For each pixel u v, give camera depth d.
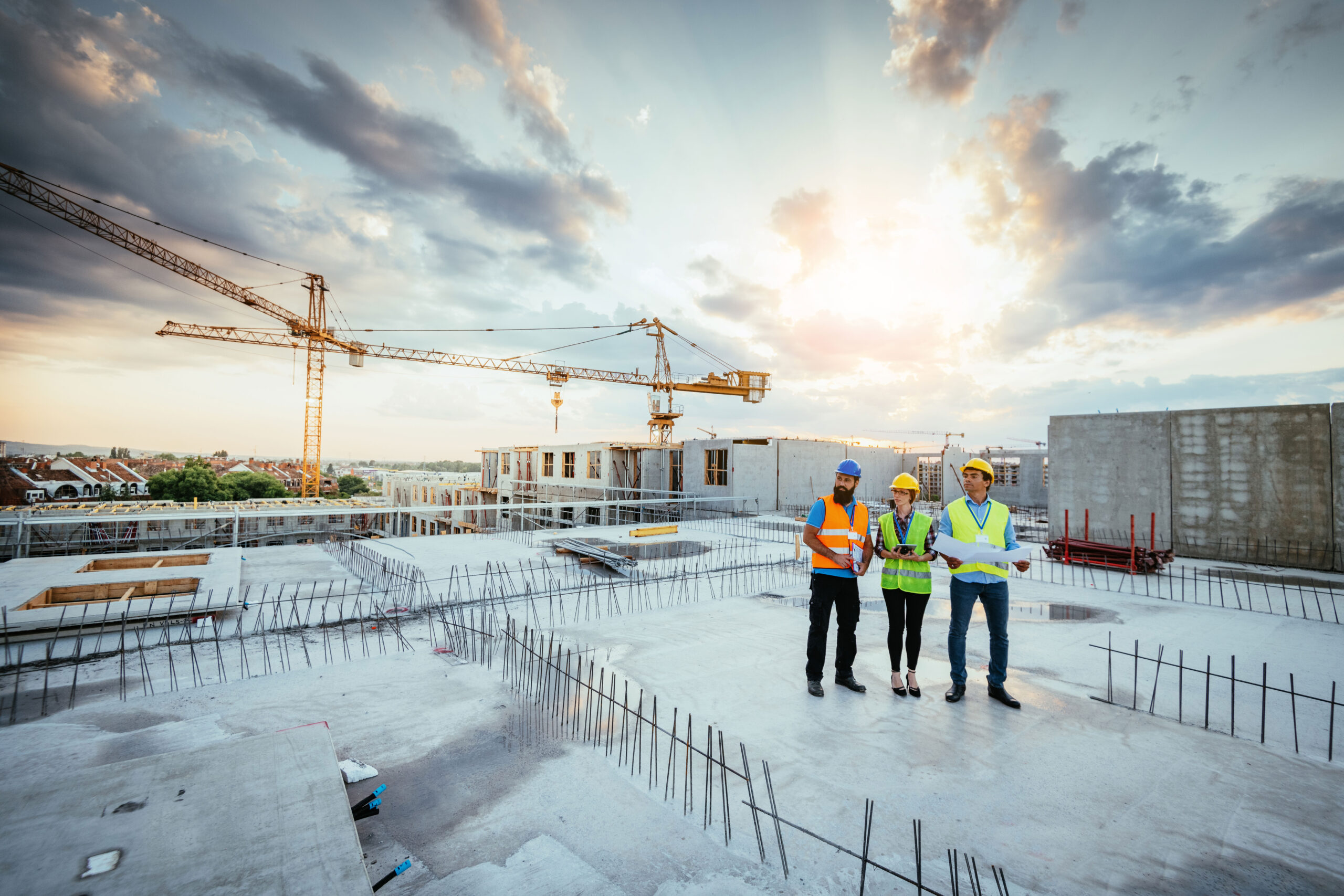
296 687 5.00
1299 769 3.61
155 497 51.34
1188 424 13.58
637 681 5.15
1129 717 4.40
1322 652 6.16
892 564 4.85
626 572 10.63
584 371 70.25
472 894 2.52
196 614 7.17
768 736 4.06
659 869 2.72
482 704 4.62
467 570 11.12
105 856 1.98
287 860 2.04
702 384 56.69
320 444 62.62
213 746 2.83
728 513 25.19
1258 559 12.59
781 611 7.95
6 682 5.12
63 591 7.58
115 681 5.16
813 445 30.28
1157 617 7.67
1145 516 14.15
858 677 5.31
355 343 63.50
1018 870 2.68
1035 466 31.70
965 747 3.89
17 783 2.41
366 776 3.42
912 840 2.91
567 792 3.37
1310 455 12.07
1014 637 6.68
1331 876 2.63
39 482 66.88
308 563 11.51
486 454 51.88
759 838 2.80
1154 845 2.86
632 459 34.44
